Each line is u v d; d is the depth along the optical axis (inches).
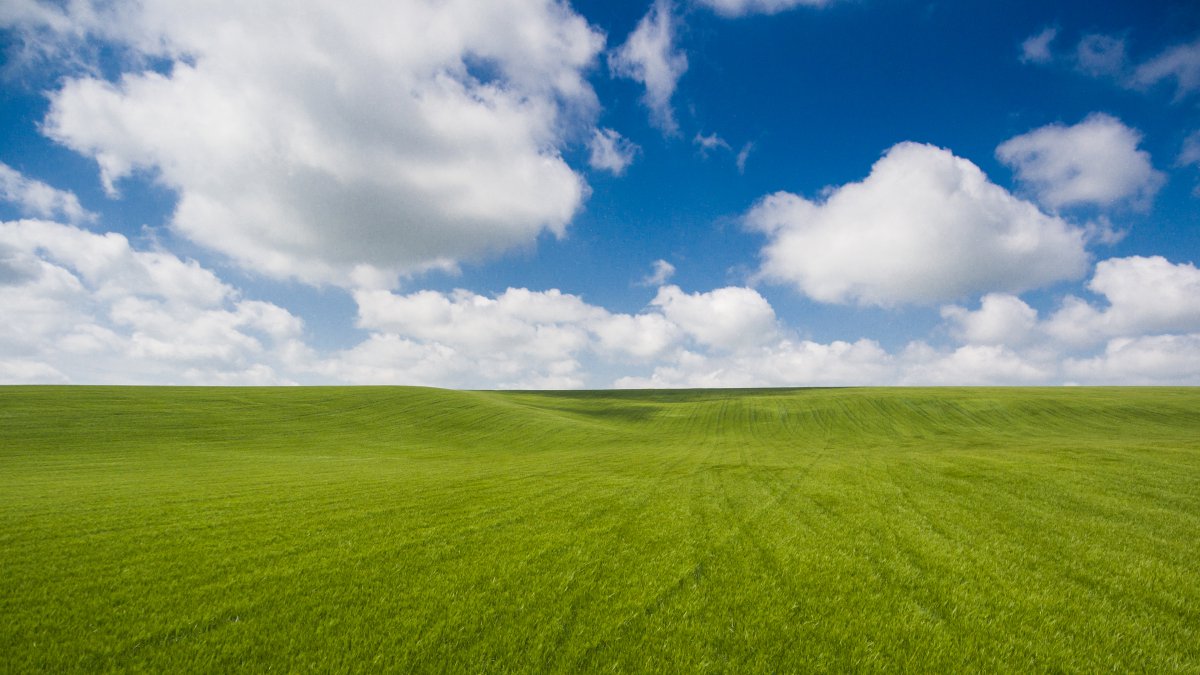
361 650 233.0
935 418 3090.6
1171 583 337.1
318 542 416.2
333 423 2556.6
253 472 1075.3
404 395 3321.9
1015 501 612.4
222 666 220.4
